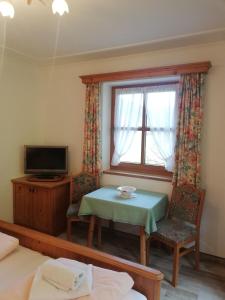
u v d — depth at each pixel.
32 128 3.80
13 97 3.45
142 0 1.86
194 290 2.23
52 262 1.44
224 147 2.66
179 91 2.79
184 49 2.82
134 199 2.72
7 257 1.72
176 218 2.72
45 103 3.92
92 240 3.15
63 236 3.30
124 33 2.50
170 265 2.62
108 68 3.34
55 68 3.77
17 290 1.27
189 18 2.15
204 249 2.82
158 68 2.86
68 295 1.21
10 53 3.20
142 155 3.36
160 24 2.28
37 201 3.31
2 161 3.35
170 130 3.11
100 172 3.40
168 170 3.12
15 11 2.05
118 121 3.47
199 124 2.68
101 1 1.88
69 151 3.75
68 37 2.62
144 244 2.47
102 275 1.36
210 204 2.76
